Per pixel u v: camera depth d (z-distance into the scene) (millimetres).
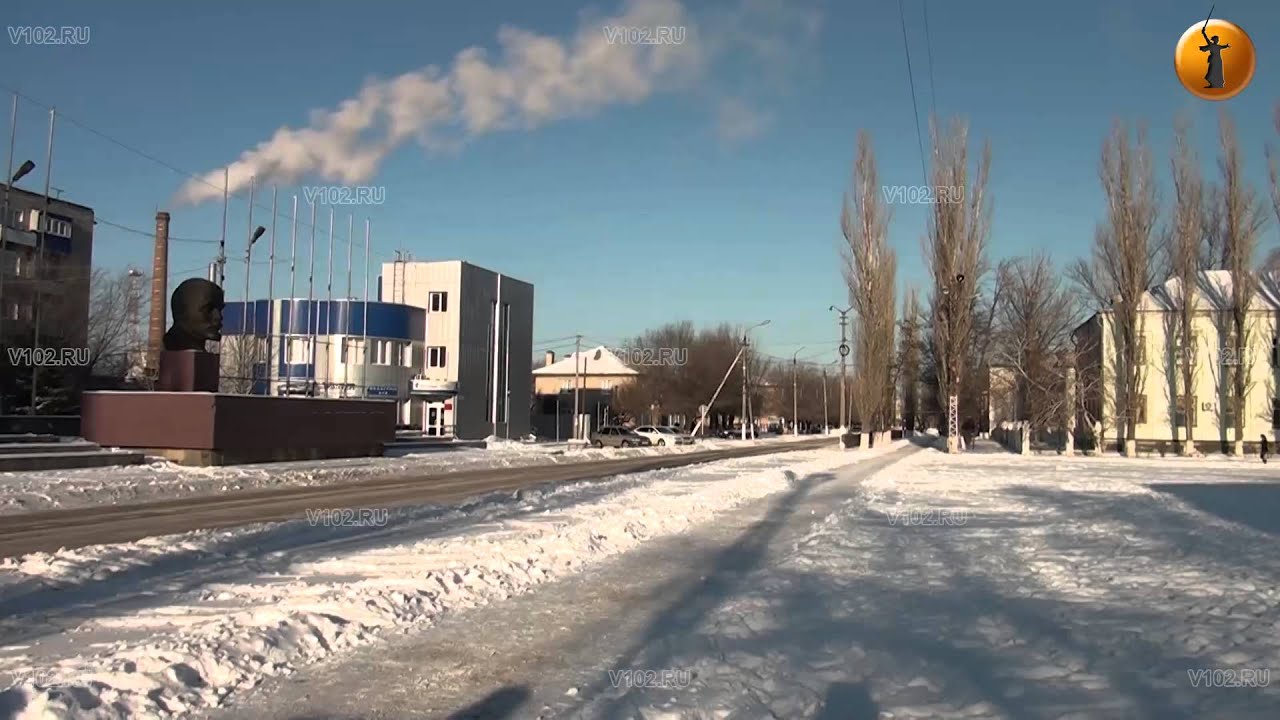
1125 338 51469
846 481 29500
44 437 36031
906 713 6047
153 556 11844
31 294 54062
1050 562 12273
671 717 5953
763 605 9562
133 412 31016
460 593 9766
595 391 94188
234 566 11328
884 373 58344
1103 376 57938
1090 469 37469
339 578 10477
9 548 13172
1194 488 26156
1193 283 52188
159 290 53594
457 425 61406
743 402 84688
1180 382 56219
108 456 28375
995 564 12195
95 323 61625
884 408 63062
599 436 65188
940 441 82125
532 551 12344
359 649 7551
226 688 6395
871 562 12500
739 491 23297
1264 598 9594
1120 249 50844
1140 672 6926
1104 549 13453
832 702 6277
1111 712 6016
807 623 8742
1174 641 7836
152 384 50781
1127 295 50938
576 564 12000
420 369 60250
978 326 65312
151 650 6793
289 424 33781
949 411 52750
